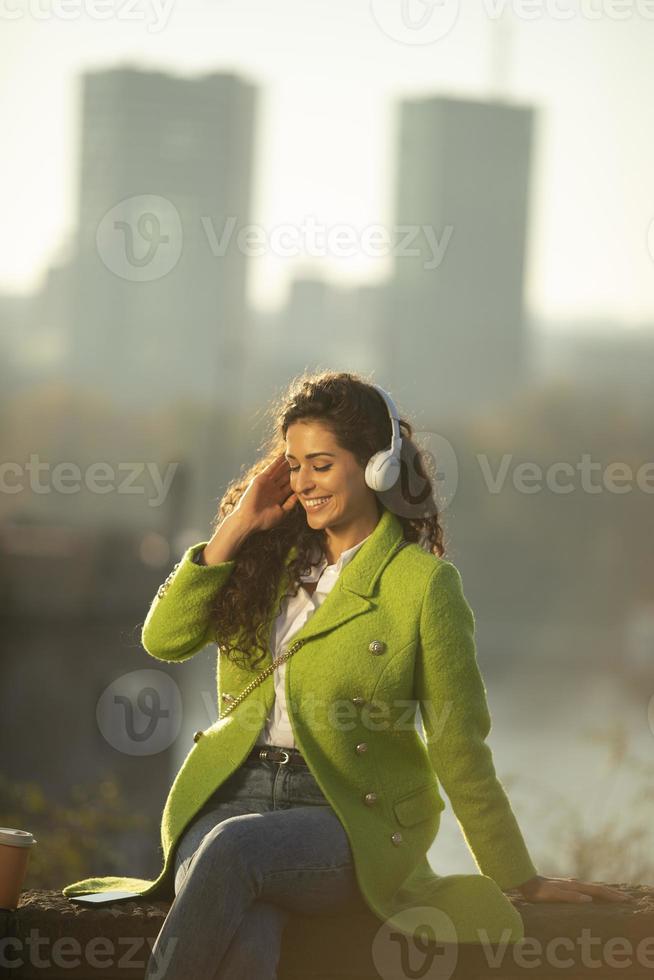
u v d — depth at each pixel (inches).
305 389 225.8
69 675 1074.7
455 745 215.5
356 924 212.1
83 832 537.6
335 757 213.9
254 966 195.2
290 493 230.7
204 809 218.5
